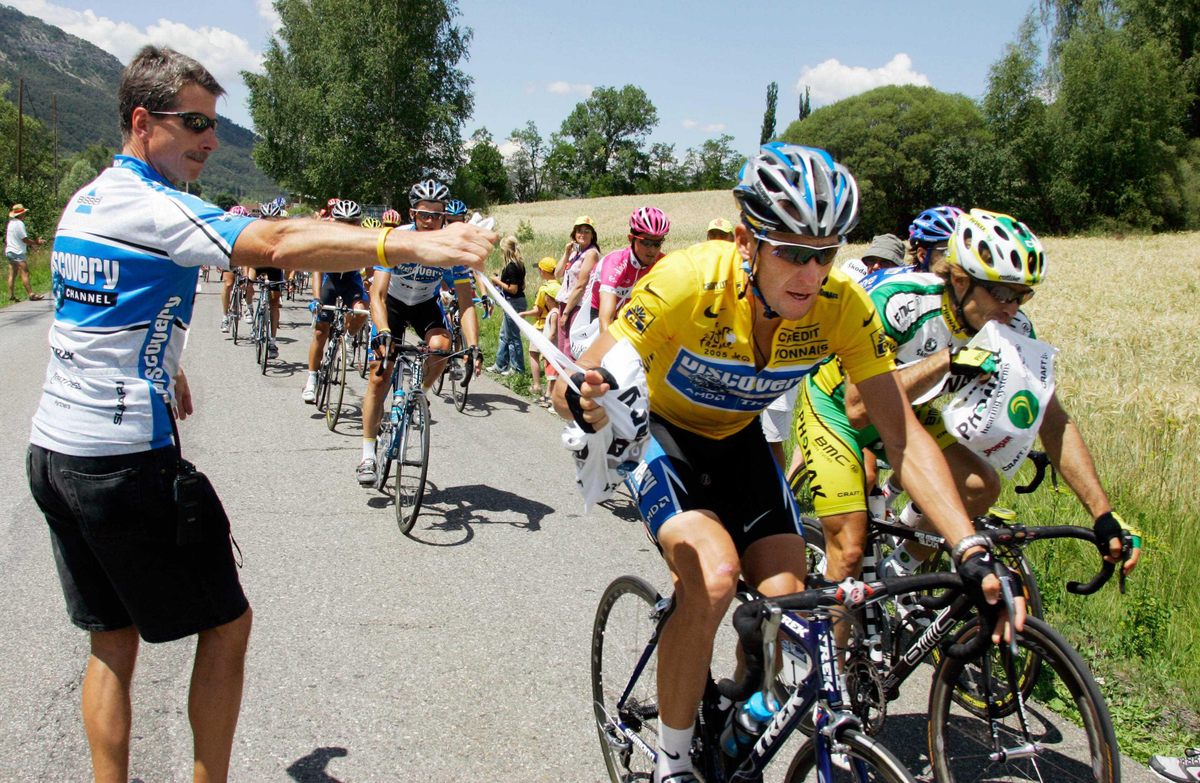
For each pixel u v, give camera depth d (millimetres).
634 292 2221
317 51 46625
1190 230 50281
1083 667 2283
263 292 9242
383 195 47656
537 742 2812
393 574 4145
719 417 2340
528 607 3838
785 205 1883
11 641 3301
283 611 3686
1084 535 2330
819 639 1921
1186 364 10125
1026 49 54094
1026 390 2537
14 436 6258
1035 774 2701
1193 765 2721
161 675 3123
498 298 2111
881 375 2191
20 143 40250
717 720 2162
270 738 2750
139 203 1840
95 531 1843
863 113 62844
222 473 5676
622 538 4789
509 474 5980
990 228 2602
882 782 1871
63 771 2512
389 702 3006
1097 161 50594
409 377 5035
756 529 2273
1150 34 50531
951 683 2539
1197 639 3562
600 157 113688
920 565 3236
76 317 1853
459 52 47625
